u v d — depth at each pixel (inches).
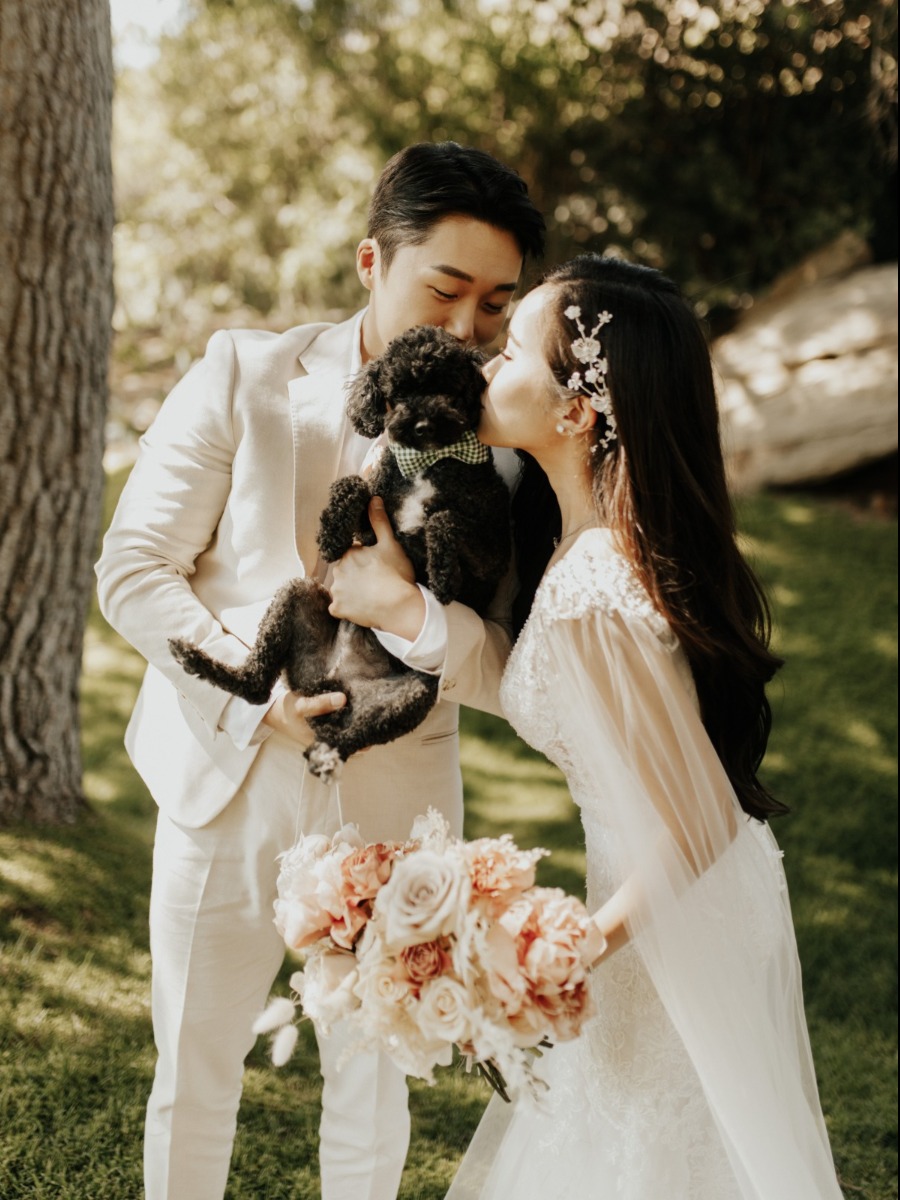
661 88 360.8
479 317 80.5
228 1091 83.3
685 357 71.6
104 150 148.4
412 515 77.6
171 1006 80.8
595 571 69.6
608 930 68.4
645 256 377.1
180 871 80.6
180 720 82.5
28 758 159.8
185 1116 81.1
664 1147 73.4
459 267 76.7
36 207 138.8
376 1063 85.2
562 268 75.0
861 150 348.8
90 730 227.9
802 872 189.8
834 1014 154.4
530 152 371.2
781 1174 70.0
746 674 73.9
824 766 216.2
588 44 354.0
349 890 68.0
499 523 79.2
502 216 76.6
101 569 80.0
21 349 141.1
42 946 132.8
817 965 165.5
